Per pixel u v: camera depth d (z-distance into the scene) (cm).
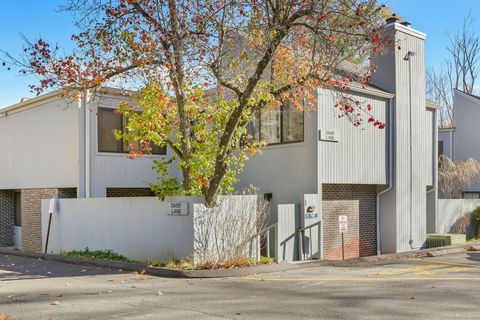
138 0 1252
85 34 1286
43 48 1250
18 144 2078
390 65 1881
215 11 1291
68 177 1795
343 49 1329
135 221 1425
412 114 1955
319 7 1235
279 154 1708
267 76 1633
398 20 1897
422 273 1278
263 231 1408
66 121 1814
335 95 1599
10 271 1315
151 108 1362
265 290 995
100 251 1523
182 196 1302
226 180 1436
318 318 748
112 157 1808
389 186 1853
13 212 2227
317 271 1314
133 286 1049
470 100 2844
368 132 1775
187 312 791
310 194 1551
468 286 1044
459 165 2567
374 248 1861
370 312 787
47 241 1706
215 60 1299
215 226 1310
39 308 824
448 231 2216
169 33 1278
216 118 1402
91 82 1326
